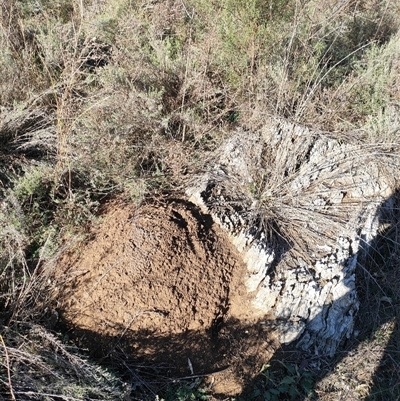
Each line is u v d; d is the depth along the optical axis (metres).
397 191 1.91
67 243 1.43
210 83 1.96
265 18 1.98
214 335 1.41
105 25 2.12
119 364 1.32
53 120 1.81
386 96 2.15
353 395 1.40
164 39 2.24
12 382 1.17
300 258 1.56
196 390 1.32
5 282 1.38
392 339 1.55
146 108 1.79
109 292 1.35
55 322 1.34
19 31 2.13
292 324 1.45
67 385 1.17
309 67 2.09
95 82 2.01
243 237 1.53
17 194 1.52
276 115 1.80
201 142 1.86
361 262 1.71
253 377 1.38
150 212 1.49
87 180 1.64
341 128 2.03
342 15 2.45
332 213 1.73
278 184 1.72
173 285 1.37
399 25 2.64
